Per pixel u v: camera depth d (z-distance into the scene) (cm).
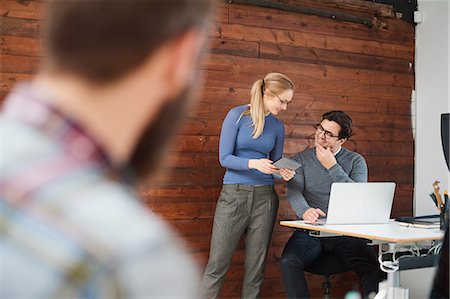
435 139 524
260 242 416
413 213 536
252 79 472
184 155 448
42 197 41
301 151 443
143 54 46
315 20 498
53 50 46
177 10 47
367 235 319
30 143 43
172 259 42
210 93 456
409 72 539
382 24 527
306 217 383
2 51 399
